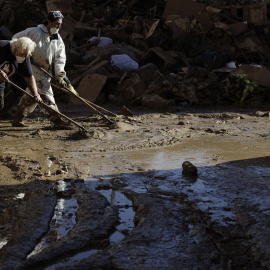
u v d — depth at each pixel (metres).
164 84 14.15
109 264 2.95
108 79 14.40
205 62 15.52
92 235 3.46
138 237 3.37
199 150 6.74
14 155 6.31
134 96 13.64
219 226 3.62
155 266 2.92
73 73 15.04
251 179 5.08
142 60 16.36
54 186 4.82
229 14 18.08
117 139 7.57
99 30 17.95
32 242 3.33
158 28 17.11
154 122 9.81
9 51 6.66
